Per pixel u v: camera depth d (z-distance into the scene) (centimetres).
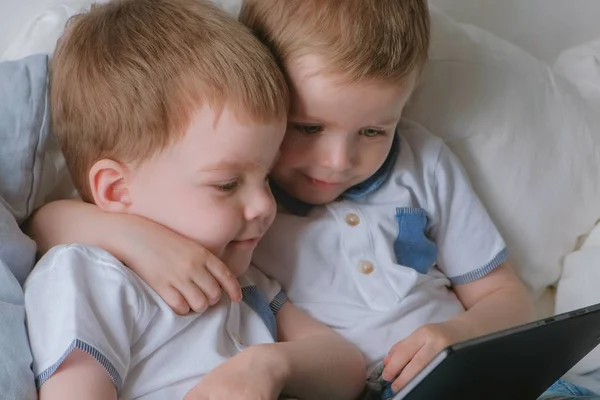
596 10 146
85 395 74
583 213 118
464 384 69
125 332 79
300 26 89
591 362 104
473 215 109
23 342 76
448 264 109
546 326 68
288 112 91
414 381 65
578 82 129
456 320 98
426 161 108
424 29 95
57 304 77
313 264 102
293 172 98
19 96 93
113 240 85
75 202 93
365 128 93
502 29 146
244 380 80
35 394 74
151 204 87
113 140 86
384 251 102
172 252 85
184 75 84
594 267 114
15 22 114
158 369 83
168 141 84
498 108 115
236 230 88
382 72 88
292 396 87
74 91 89
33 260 87
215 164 83
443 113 114
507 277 110
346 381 92
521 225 115
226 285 86
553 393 93
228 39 87
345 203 104
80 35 91
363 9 89
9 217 85
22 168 92
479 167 115
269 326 95
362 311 101
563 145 117
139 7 91
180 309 84
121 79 85
